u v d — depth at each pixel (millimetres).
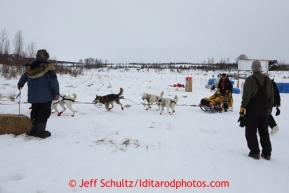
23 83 5594
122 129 6453
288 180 3604
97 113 8969
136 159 4289
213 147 5152
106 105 9508
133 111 9844
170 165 4082
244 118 4543
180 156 4531
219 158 4473
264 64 22625
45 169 3670
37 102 5164
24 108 8711
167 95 16234
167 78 36031
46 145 4754
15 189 3029
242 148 5117
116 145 5012
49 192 3023
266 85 4402
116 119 7898
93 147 4805
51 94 5363
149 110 10297
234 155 4652
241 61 23109
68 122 7090
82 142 5109
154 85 22641
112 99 9672
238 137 6020
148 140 5496
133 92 15914
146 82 24812
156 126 7027
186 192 3197
